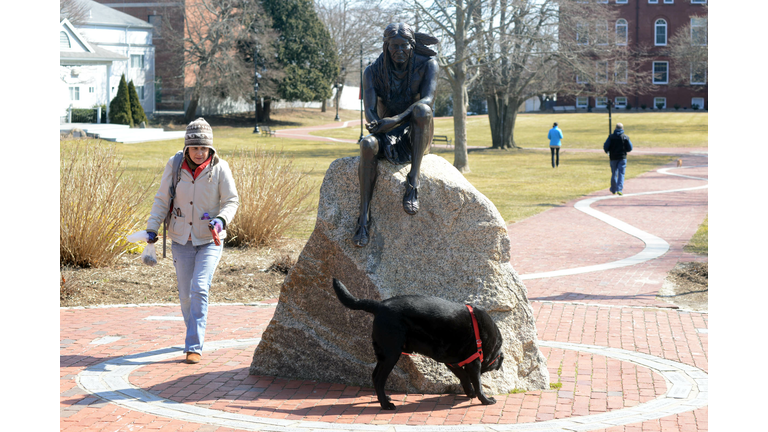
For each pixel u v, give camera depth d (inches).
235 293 377.4
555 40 1310.3
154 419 190.9
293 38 2679.6
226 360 253.3
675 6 2869.1
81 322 309.6
